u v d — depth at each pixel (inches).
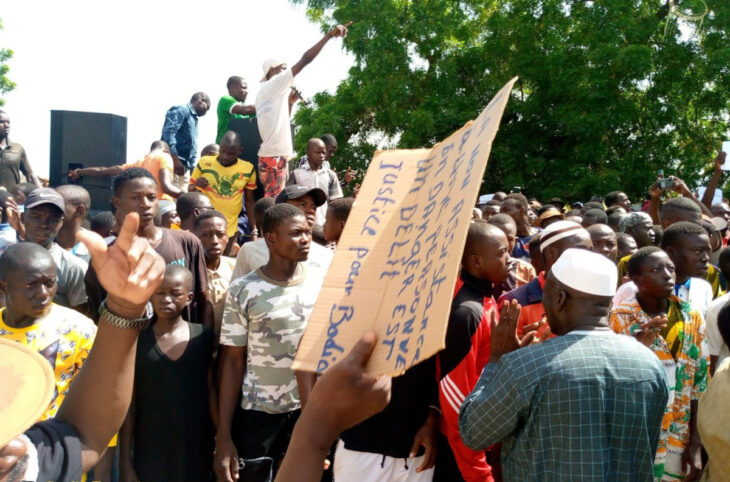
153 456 149.7
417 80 749.3
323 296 65.2
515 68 712.4
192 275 170.1
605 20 674.2
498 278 131.8
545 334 133.5
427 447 126.6
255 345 151.4
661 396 98.3
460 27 764.0
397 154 79.0
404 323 52.4
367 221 71.3
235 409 153.9
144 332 153.7
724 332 129.0
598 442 93.0
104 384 61.4
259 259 187.3
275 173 305.9
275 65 313.1
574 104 671.8
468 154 59.2
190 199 235.3
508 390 97.5
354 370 53.6
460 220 50.6
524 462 98.2
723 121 692.1
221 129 380.5
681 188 295.7
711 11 633.6
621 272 199.8
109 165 339.3
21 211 245.0
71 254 181.3
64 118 336.5
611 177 657.0
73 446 61.0
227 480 148.0
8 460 56.5
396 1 742.5
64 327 137.1
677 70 658.8
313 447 53.7
